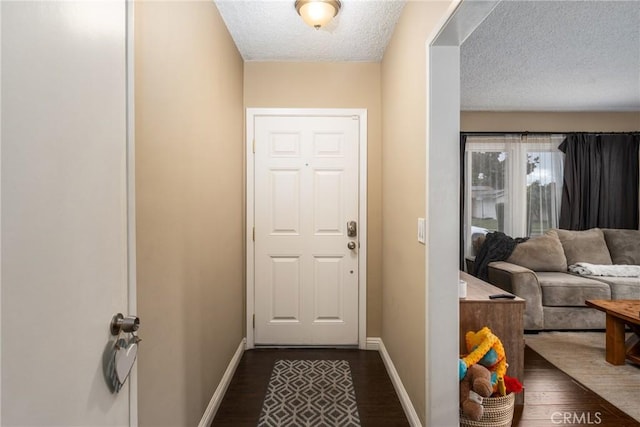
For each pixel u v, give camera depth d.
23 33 0.47
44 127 0.51
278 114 2.81
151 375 1.18
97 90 0.64
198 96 1.65
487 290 2.11
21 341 0.47
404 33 2.00
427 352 1.55
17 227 0.46
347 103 2.82
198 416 1.67
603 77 3.26
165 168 1.29
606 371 2.43
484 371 1.62
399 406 2.00
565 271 3.65
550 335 3.10
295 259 2.86
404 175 2.00
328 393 2.14
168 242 1.31
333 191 2.85
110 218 0.69
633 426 1.82
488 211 4.30
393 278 2.32
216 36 1.98
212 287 1.90
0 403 0.44
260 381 2.29
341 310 2.87
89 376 0.61
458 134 1.52
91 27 0.62
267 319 2.86
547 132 4.29
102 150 0.66
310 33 2.36
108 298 0.68
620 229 4.12
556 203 4.32
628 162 4.24
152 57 1.18
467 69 3.08
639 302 2.69
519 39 2.53
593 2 2.06
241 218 2.71
